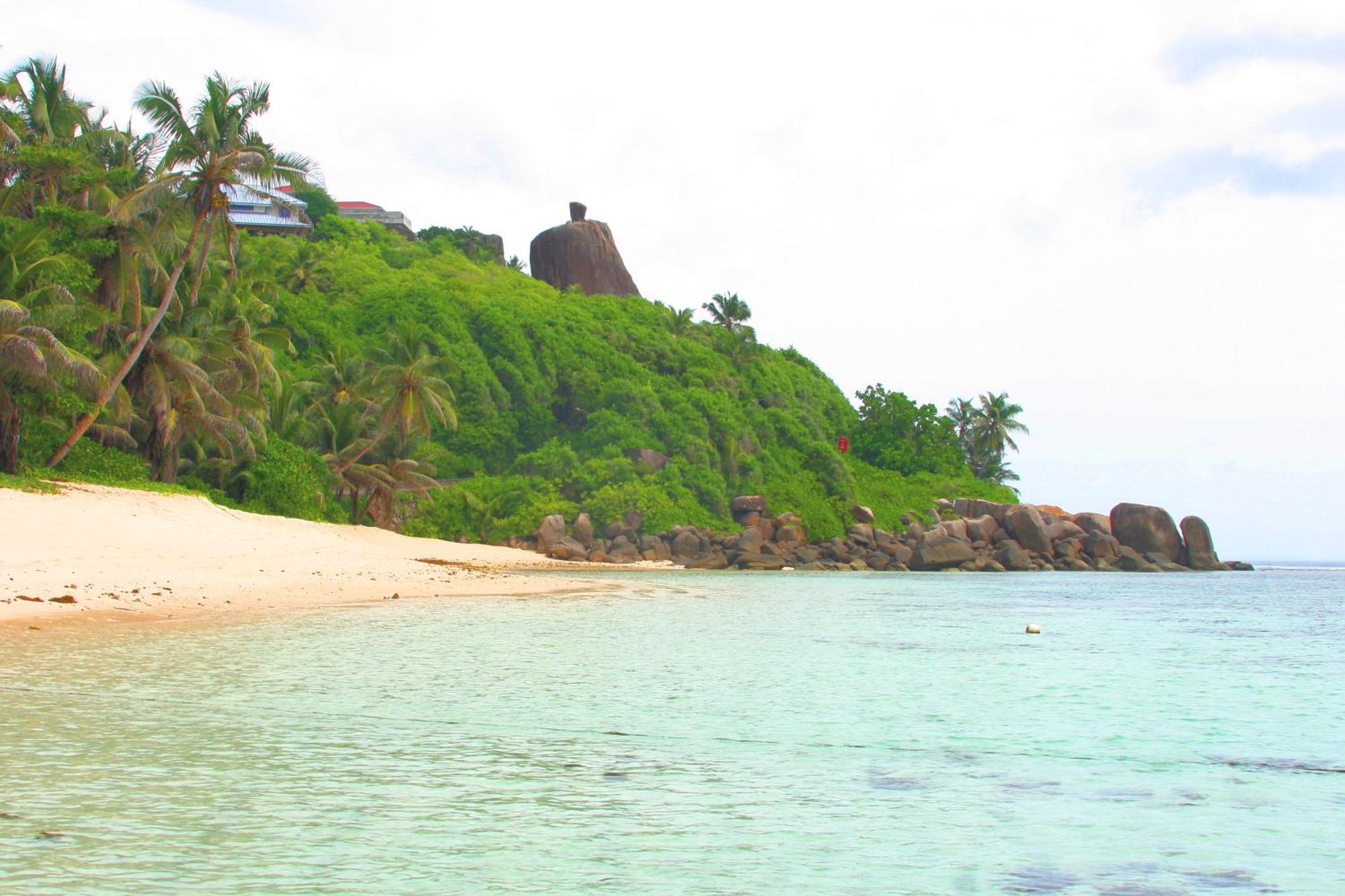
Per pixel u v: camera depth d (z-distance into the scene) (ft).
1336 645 82.43
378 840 22.93
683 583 165.37
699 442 311.47
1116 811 27.68
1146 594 176.04
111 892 18.98
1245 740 38.34
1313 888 21.47
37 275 132.26
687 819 25.63
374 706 39.55
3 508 114.42
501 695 43.37
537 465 292.81
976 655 66.54
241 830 23.20
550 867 21.54
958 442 395.55
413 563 148.56
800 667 56.59
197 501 148.97
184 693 40.11
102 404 144.56
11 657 47.75
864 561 280.31
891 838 24.52
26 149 146.30
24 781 26.43
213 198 143.13
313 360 318.65
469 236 506.07
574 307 389.60
